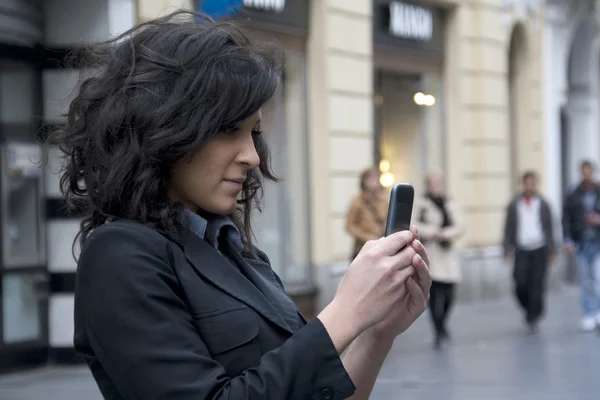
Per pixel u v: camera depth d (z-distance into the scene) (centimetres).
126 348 163
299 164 1225
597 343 1134
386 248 172
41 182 920
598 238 1276
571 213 1300
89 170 181
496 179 1645
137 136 175
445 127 1569
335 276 1234
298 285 1209
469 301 1598
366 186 1086
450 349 1084
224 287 175
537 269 1251
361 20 1307
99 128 177
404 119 1445
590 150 2106
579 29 2059
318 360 164
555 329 1278
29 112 915
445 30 1566
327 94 1233
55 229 927
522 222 1255
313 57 1235
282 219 1191
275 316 178
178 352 163
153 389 161
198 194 180
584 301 1281
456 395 799
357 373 186
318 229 1230
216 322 172
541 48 1844
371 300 169
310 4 1236
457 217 1126
